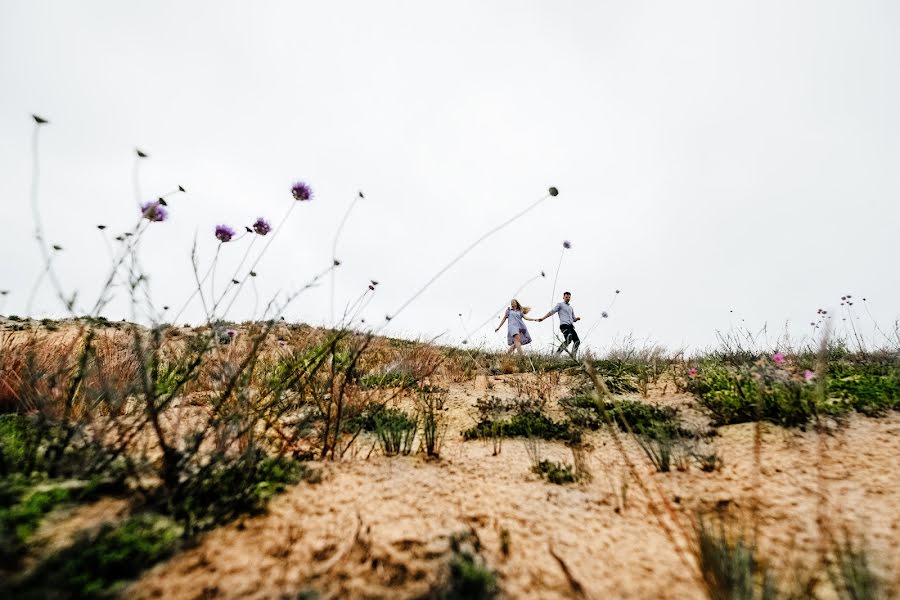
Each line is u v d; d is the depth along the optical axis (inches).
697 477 77.4
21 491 54.9
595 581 49.3
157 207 75.9
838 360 191.5
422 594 45.9
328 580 46.9
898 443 84.0
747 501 66.3
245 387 83.4
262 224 88.7
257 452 74.4
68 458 64.4
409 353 201.0
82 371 75.1
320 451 88.2
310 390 118.8
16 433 75.0
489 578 47.9
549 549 55.6
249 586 44.8
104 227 68.8
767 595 42.8
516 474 81.3
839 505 61.9
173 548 49.5
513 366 238.1
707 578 46.8
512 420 119.4
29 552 44.6
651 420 114.8
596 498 71.0
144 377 64.5
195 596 42.4
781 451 85.0
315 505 63.3
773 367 144.9
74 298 67.0
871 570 47.3
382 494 69.1
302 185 91.7
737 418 110.0
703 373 168.7
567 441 105.0
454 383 186.1
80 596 40.3
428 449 91.4
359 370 154.2
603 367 221.5
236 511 58.9
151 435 84.5
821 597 44.6
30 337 118.5
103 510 54.8
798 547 53.3
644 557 54.0
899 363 159.8
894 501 61.6
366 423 109.5
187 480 60.6
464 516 63.7
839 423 96.7
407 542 55.5
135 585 42.9
